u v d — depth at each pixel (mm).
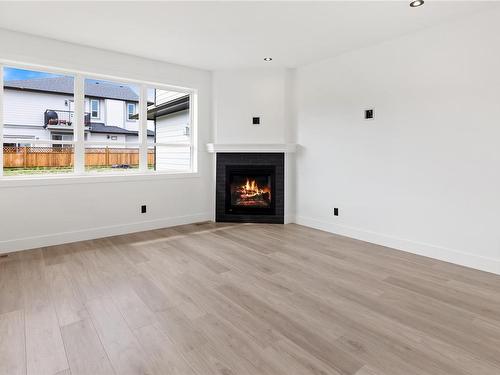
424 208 3457
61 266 3074
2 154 3533
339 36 3574
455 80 3154
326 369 1627
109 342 1849
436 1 2760
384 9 2916
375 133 3877
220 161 5035
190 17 3104
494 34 2887
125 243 3877
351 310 2256
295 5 2852
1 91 3512
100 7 2898
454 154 3197
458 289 2619
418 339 1905
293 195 5039
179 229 4609
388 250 3660
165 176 4680
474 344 1856
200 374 1586
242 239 4086
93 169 4184
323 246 3801
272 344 1843
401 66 3582
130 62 4227
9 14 3041
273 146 4801
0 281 2709
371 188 3951
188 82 4793
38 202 3668
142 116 4539
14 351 1757
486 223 3016
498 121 2900
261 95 4883
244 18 3119
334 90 4324
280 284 2693
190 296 2455
